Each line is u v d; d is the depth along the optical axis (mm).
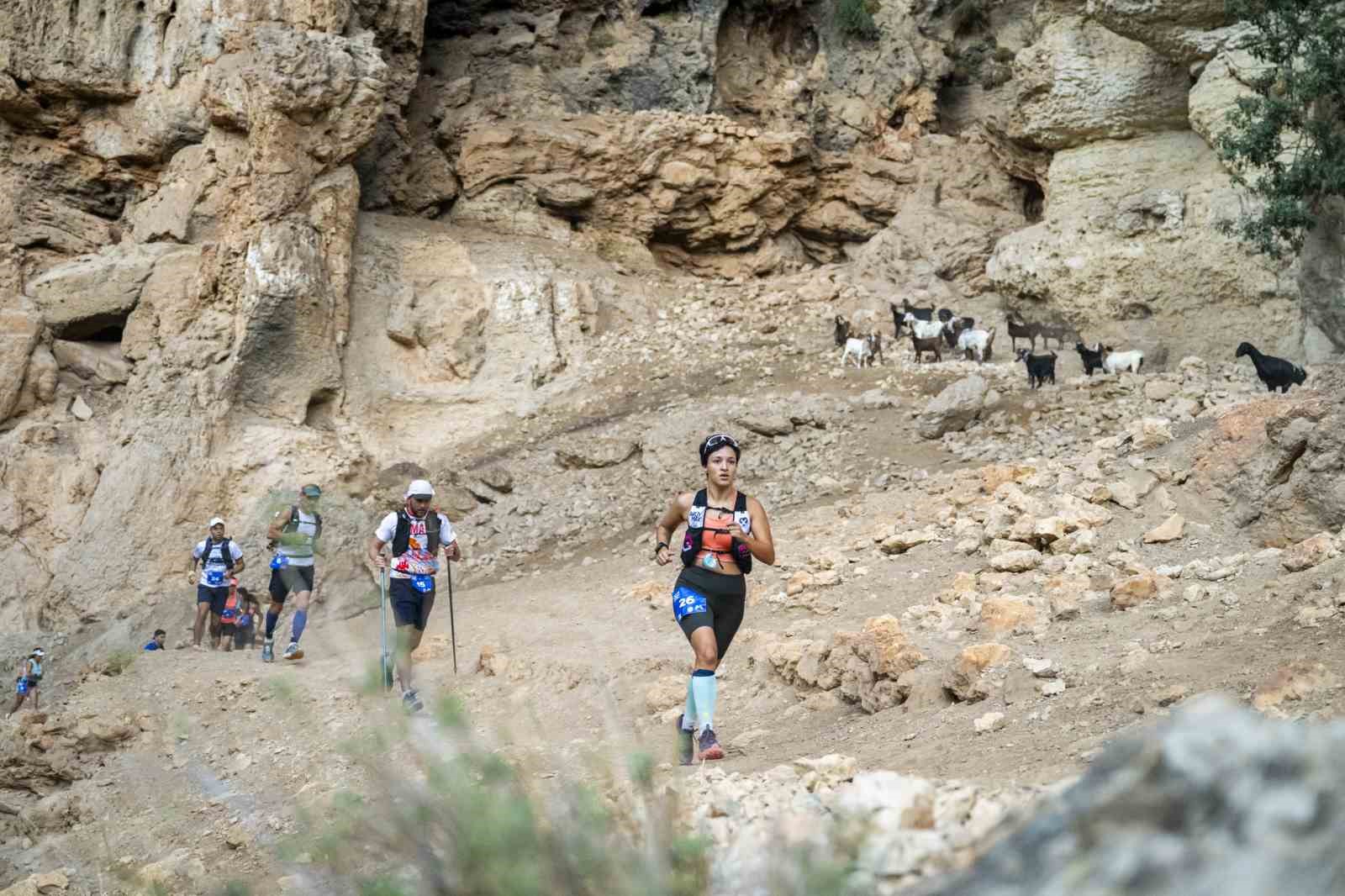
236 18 24328
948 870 2906
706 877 2895
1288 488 10469
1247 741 1688
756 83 30734
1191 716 1804
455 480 21578
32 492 21312
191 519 21250
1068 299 24297
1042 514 11766
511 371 24391
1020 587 10141
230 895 4109
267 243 23125
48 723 11266
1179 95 24047
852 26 31047
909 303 26781
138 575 20484
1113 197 24531
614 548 17812
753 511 7168
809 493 17531
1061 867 1680
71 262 23812
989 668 7621
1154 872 1576
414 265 25641
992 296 27328
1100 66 24547
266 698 10648
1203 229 22797
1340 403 10609
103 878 6691
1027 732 6543
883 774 3457
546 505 19781
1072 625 8586
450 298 24844
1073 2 25203
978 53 31406
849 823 3072
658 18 30172
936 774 5887
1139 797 1709
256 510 20625
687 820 3471
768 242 29812
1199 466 11664
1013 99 28781
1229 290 22500
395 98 27484
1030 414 18734
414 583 10555
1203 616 7895
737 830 3629
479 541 19172
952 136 31266
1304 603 7504
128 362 23391
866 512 14688
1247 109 20062
